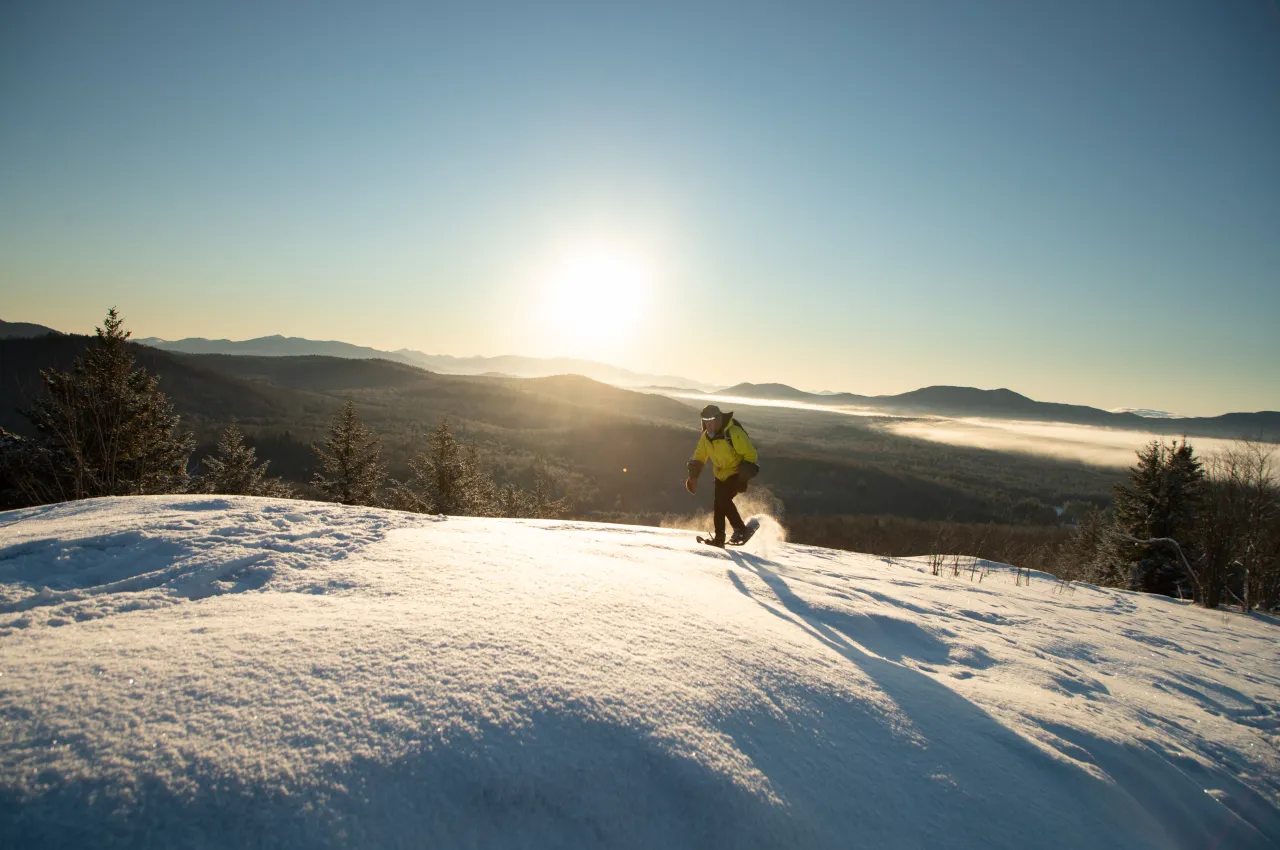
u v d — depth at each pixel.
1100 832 2.11
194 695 1.60
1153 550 23.17
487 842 1.41
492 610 2.48
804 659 2.70
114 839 1.20
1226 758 3.03
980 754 2.33
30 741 1.35
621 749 1.71
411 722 1.62
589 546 4.66
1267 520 10.82
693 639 2.56
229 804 1.30
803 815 1.73
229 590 2.69
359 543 3.53
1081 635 5.05
